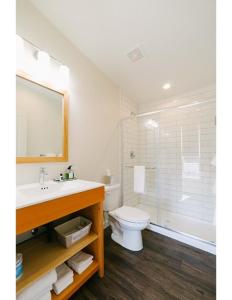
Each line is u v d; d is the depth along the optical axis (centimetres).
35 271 86
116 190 192
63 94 148
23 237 117
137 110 292
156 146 264
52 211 86
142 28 137
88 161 180
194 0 112
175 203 249
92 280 119
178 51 162
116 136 234
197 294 108
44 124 135
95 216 128
